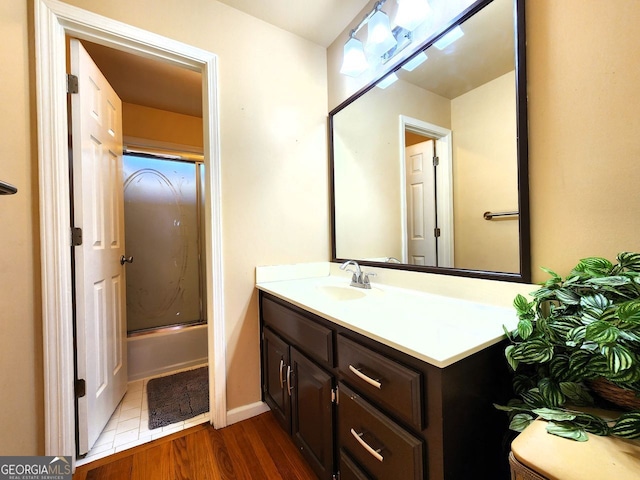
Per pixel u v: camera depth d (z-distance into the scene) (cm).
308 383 115
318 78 187
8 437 98
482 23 104
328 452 104
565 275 85
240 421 157
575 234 83
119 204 178
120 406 173
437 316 95
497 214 102
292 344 131
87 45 172
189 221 280
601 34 77
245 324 161
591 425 55
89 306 135
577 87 82
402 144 141
